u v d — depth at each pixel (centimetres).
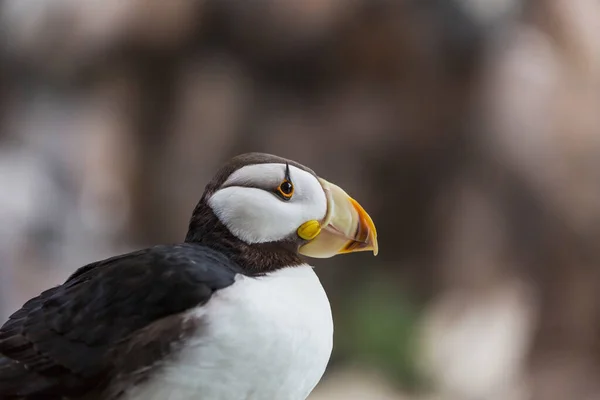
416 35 592
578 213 552
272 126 612
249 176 317
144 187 646
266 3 599
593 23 572
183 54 625
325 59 601
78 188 669
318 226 318
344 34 596
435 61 595
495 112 591
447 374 606
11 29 663
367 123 605
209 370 310
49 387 310
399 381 604
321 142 609
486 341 603
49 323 311
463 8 589
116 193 658
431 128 602
